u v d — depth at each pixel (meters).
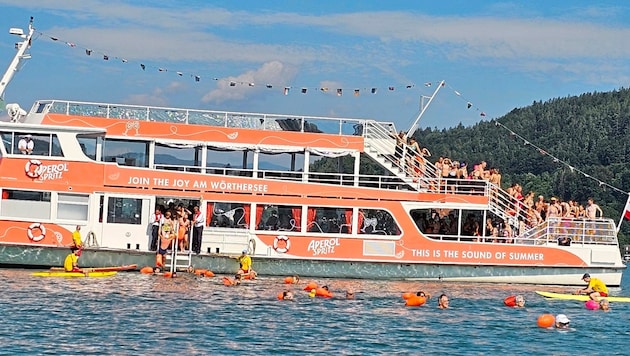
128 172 58.47
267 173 61.03
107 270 57.25
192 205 59.88
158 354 36.56
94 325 41.47
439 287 59.53
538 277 62.75
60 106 59.00
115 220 58.38
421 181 62.62
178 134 60.00
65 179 57.62
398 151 63.44
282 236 59.53
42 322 41.47
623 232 192.25
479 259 61.78
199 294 51.75
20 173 57.16
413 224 61.12
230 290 53.88
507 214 63.19
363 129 62.28
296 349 38.75
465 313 50.31
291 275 59.81
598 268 63.22
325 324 44.78
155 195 58.69
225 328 42.41
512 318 49.62
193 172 59.38
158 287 53.25
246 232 59.25
